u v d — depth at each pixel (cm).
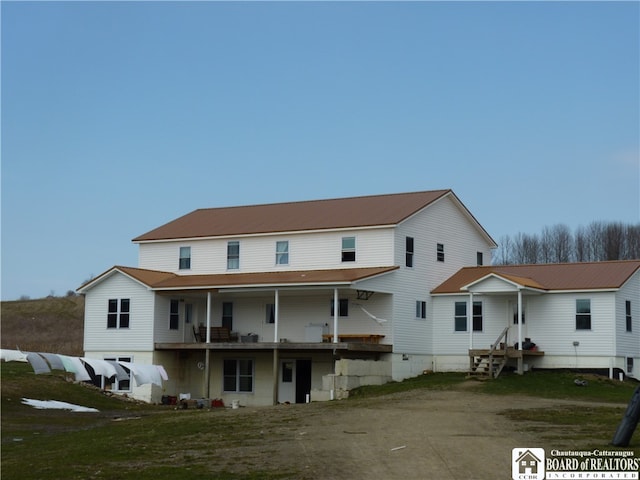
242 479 1747
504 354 3984
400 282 4288
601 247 8769
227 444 2242
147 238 4959
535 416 2653
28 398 3859
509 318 4275
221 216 5159
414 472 1773
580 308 4106
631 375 4156
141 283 4525
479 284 4153
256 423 2703
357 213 4566
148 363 4453
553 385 3712
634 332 4206
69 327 8456
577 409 2841
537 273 4434
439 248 4634
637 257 8612
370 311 4284
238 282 4294
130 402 4281
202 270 4784
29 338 7769
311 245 4488
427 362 4444
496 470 1783
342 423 2611
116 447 2262
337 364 3856
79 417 3453
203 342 4578
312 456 1989
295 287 4138
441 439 2184
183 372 4641
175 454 2102
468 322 4384
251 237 4644
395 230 4275
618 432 2027
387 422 2588
